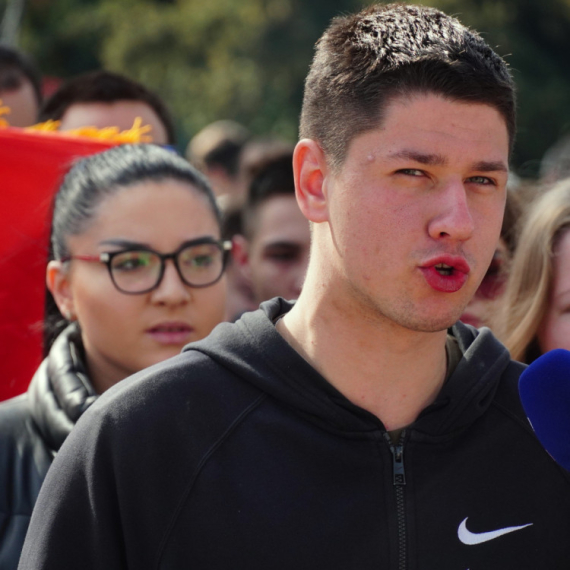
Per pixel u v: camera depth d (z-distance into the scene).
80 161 6.03
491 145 3.47
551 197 5.63
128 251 5.53
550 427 3.66
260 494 3.52
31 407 5.32
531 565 3.69
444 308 3.45
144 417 3.63
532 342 5.61
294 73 29.31
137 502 3.58
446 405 3.75
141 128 8.44
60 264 5.78
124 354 5.61
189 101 29.58
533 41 33.16
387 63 3.46
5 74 10.10
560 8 32.56
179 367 3.76
